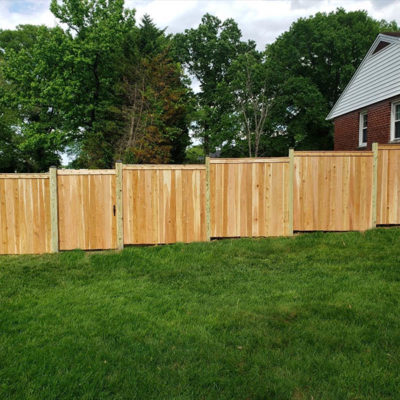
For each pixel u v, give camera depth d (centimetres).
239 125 2680
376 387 264
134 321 392
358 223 755
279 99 2531
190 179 739
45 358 315
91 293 489
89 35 2106
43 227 717
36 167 3344
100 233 728
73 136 2362
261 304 434
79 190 721
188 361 308
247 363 302
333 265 578
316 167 752
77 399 260
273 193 749
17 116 2917
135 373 291
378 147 749
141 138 1683
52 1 2161
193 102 2425
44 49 2162
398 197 757
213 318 395
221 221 747
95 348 331
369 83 1388
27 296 480
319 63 2728
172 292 488
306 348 325
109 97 2205
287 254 648
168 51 2038
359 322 376
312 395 258
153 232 737
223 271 576
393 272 529
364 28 2700
